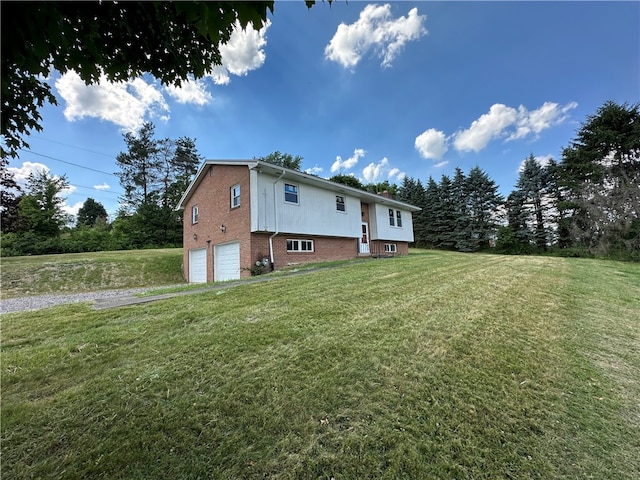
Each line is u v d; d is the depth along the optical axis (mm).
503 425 1942
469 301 4816
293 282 6605
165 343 3180
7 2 1438
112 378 2463
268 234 10898
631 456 1710
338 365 2660
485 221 30734
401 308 4387
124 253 18062
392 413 2031
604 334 3621
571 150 21125
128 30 2082
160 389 2295
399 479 1516
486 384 2426
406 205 18906
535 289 5863
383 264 9602
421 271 7824
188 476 1508
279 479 1508
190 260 14453
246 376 2477
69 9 1823
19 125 2357
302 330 3504
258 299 5027
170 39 2334
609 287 6527
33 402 2131
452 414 2033
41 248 19656
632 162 18500
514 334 3500
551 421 1998
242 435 1805
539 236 27312
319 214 12945
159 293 6199
